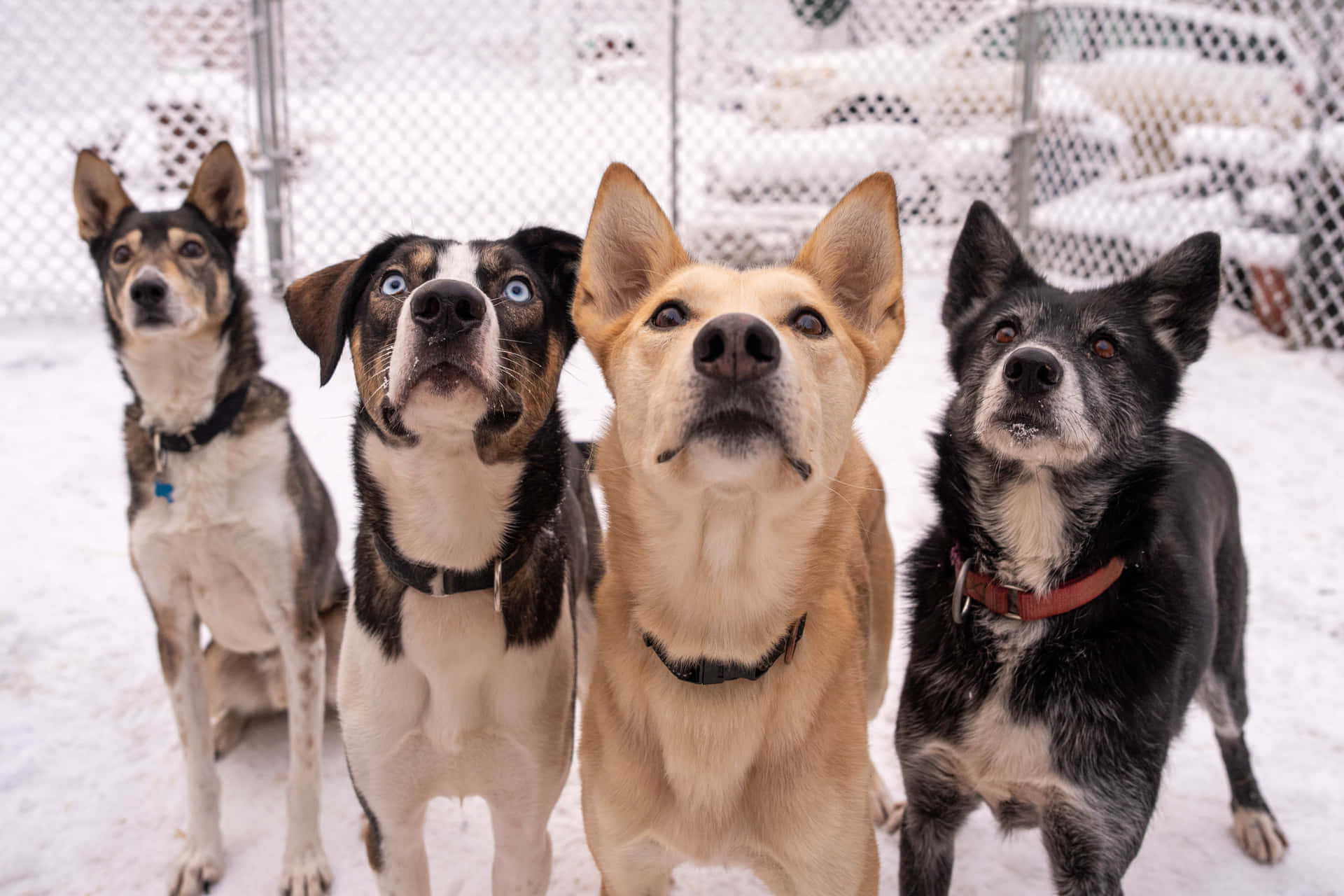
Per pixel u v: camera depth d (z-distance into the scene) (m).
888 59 8.20
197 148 7.81
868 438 5.45
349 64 7.39
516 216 7.92
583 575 2.98
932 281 8.16
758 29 8.27
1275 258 6.89
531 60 7.74
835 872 2.02
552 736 2.30
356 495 2.36
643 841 2.06
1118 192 7.56
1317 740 3.31
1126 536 2.27
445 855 2.82
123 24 7.57
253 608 3.00
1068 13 8.16
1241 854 2.84
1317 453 5.28
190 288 2.87
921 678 2.40
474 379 1.99
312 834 2.74
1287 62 7.36
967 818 2.46
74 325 6.91
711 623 1.94
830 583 2.00
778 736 1.99
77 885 2.70
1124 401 2.33
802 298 1.91
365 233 7.65
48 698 3.43
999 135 8.25
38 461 5.03
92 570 4.22
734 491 1.78
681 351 1.73
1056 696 2.22
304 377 6.10
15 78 7.30
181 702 2.78
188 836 2.78
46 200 7.22
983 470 2.40
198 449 2.81
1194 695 2.59
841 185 8.14
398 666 2.18
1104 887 2.21
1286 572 4.28
